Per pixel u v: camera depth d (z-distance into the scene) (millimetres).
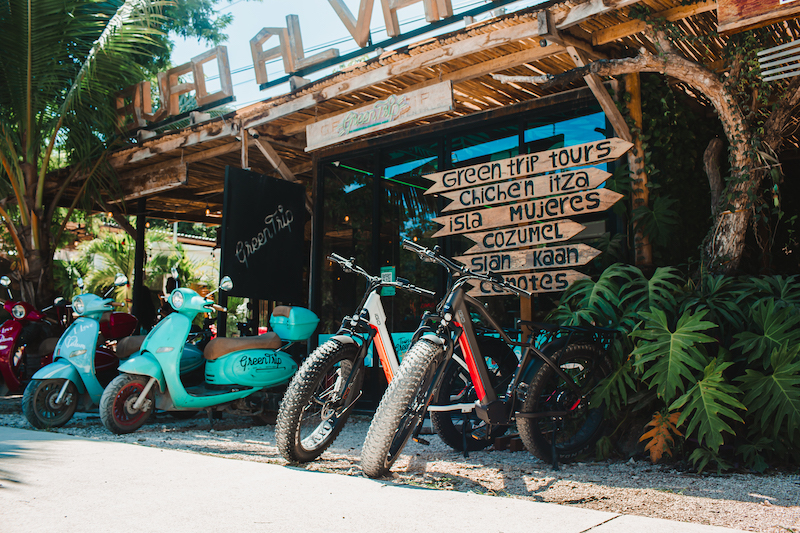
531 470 3238
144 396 4656
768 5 3611
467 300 3311
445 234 5652
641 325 3730
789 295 3650
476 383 3287
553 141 5324
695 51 4855
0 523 2070
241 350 4945
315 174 6961
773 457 3318
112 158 8133
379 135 6430
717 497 2631
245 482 2688
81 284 6137
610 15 4297
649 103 4910
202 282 15258
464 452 3635
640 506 2467
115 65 7816
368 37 5391
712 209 4742
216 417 5668
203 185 9672
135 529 2014
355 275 6543
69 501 2355
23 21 7703
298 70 5953
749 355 3500
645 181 4773
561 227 4992
